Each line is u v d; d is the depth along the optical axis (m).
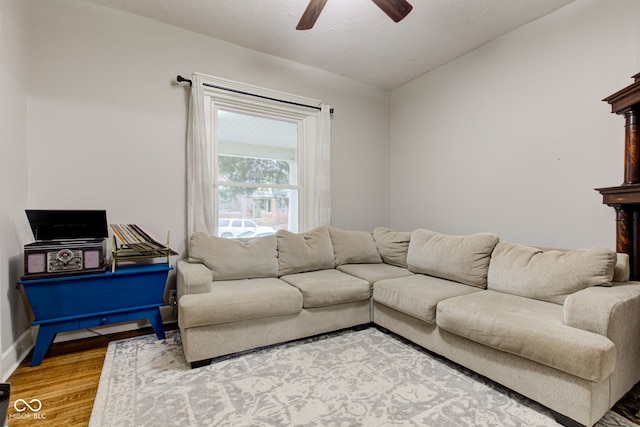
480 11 2.43
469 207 3.06
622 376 1.43
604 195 1.95
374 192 3.91
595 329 1.36
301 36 2.81
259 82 3.08
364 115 3.81
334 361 1.95
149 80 2.59
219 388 1.64
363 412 1.45
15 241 1.97
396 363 1.93
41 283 1.90
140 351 2.09
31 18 2.18
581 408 1.30
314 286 2.30
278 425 1.36
